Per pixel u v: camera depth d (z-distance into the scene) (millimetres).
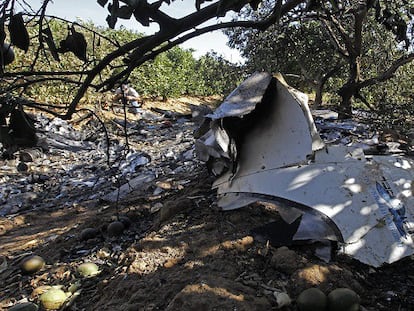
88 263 3934
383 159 3824
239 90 3588
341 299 2551
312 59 11805
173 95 20922
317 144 3623
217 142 3752
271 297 2734
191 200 4402
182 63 22422
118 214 5074
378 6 2473
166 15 1578
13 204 7734
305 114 3580
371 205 3373
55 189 8516
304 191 3426
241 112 3375
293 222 3330
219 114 3375
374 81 9016
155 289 2930
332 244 3189
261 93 3551
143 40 1644
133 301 2855
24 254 5090
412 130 6680
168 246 3461
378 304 2770
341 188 3434
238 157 3910
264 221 3717
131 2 1388
